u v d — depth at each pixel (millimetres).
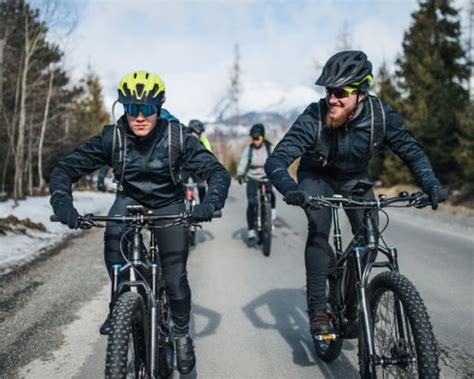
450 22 21453
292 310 5070
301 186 3633
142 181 3182
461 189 17781
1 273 6129
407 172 21750
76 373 3576
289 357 3910
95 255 7648
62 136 27781
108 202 17812
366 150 3336
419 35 21625
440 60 20688
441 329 4492
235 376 3584
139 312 2664
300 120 3357
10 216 9102
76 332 4336
